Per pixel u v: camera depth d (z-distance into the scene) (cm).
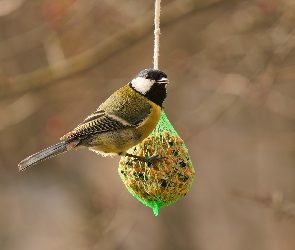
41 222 1714
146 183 834
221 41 1373
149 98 850
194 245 1619
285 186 1641
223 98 1377
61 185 1697
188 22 1465
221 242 1638
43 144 1541
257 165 1681
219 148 1647
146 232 1606
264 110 1596
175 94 1593
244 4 1362
